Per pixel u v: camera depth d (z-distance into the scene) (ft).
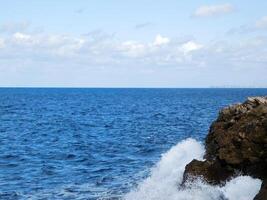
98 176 90.94
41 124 220.64
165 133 172.24
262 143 57.16
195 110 325.01
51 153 124.16
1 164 106.42
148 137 159.63
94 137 164.35
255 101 70.03
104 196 74.69
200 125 204.13
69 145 142.20
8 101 484.74
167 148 129.90
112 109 350.43
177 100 528.22
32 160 112.06
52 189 80.38
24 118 257.34
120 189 79.00
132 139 154.71
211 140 73.15
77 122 233.14
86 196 75.00
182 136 161.27
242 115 64.59
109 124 219.20
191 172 64.85
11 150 130.31
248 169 59.62
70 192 78.02
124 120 242.58
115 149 130.52
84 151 127.65
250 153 58.39
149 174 89.04
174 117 257.34
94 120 245.24
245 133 59.52
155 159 110.83
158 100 531.91
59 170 98.37
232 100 515.91
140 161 108.17
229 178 61.16
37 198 74.33
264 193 50.31
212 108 350.43
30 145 142.41
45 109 348.18
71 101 504.84
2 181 87.20
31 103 446.60
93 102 481.05
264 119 57.52
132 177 88.74
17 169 99.86
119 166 102.01
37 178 89.97
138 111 321.73
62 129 196.03
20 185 83.71
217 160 64.28
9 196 75.77
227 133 63.05
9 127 203.00
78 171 97.09
